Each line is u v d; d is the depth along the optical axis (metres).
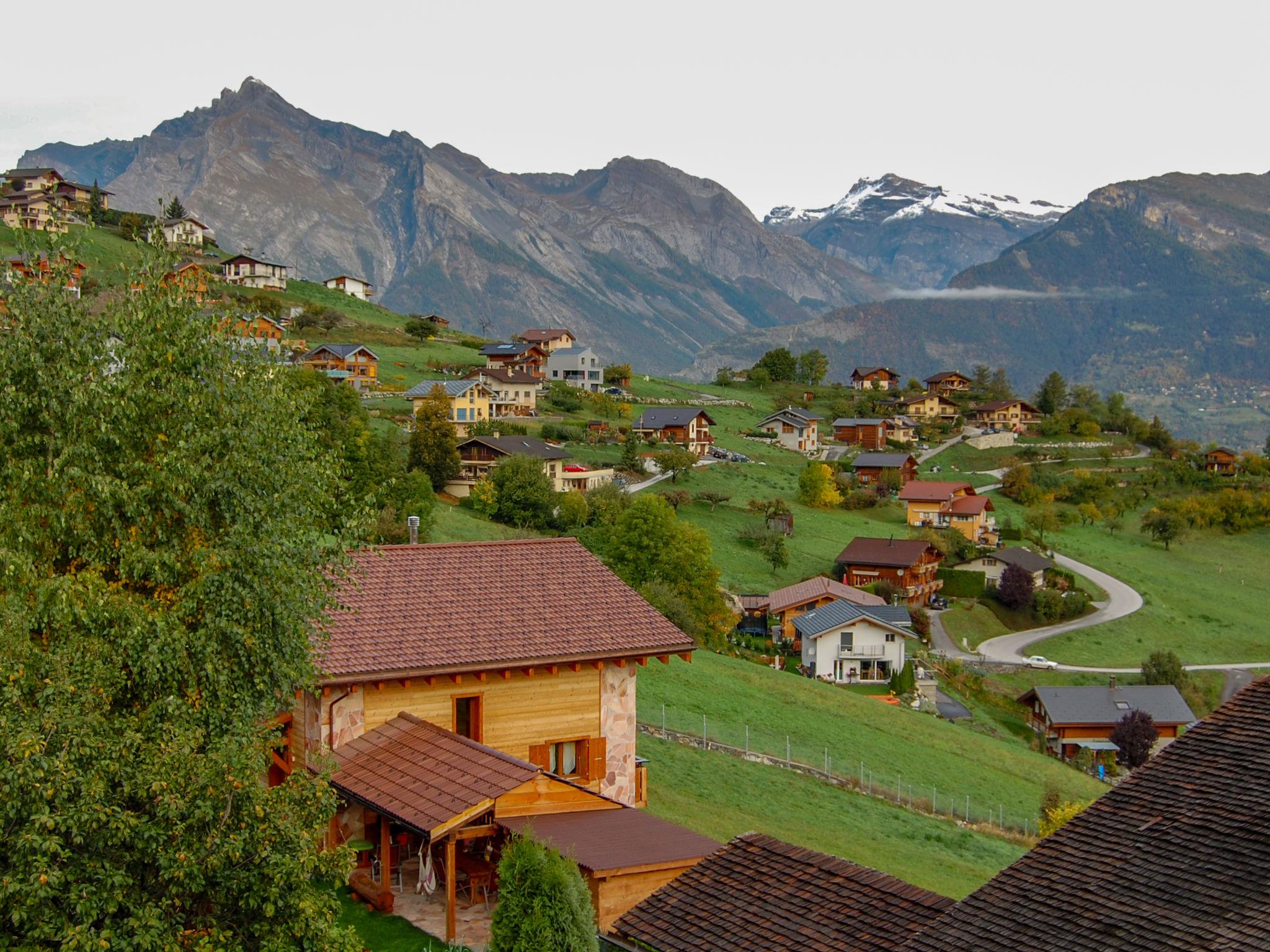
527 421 155.50
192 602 20.95
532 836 21.39
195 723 20.25
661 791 39.81
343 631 29.42
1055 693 87.19
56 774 17.44
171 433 22.69
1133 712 83.25
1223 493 164.88
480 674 30.47
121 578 21.59
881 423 196.75
